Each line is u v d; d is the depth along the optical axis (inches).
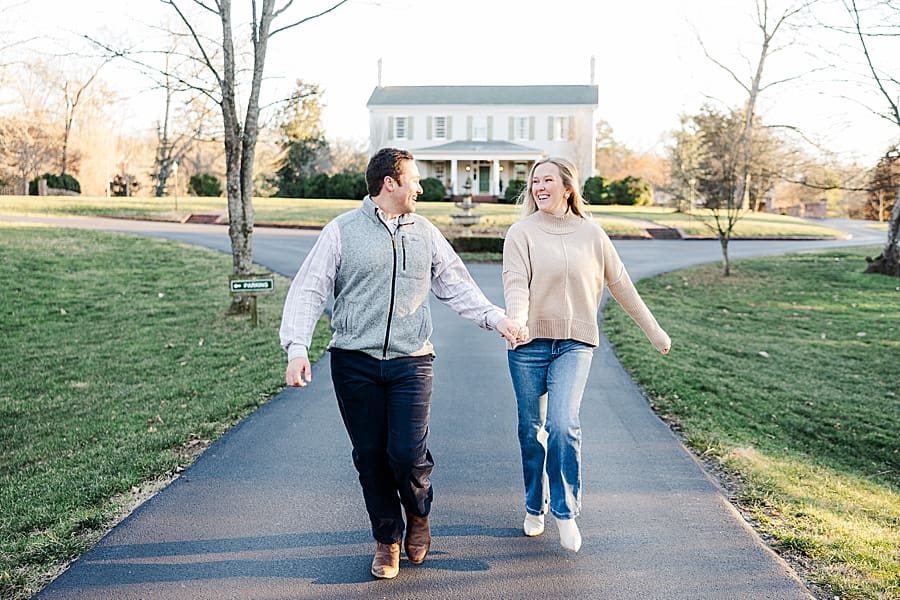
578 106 1934.1
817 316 544.7
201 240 858.1
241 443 214.1
